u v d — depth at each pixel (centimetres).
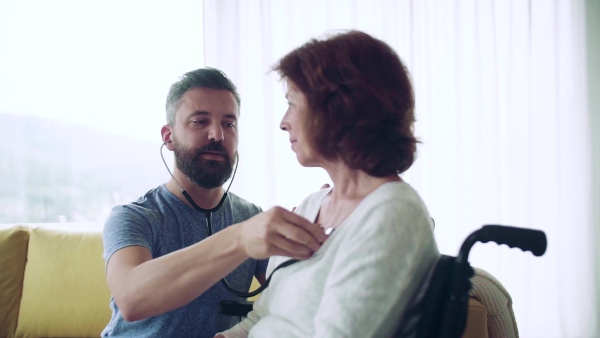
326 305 75
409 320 78
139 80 286
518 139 288
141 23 287
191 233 128
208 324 123
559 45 291
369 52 84
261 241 79
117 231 114
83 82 282
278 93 285
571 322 285
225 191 137
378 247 74
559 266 285
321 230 82
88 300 211
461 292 74
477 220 286
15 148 277
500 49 290
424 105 288
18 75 277
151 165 287
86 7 282
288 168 286
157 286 91
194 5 291
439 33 290
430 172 286
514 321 123
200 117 126
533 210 289
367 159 84
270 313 93
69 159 281
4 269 220
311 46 87
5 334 214
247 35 287
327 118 84
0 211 275
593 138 290
